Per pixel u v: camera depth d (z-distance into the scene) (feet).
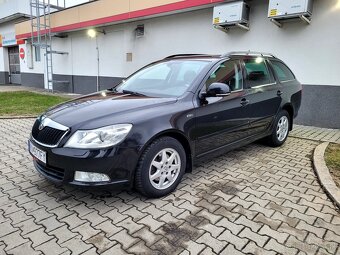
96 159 9.48
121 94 13.19
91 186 9.68
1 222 9.43
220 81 13.47
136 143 10.01
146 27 36.06
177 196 11.40
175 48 33.55
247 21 26.71
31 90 53.01
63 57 50.88
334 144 18.74
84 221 9.56
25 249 8.16
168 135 11.21
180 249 8.26
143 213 10.10
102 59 43.39
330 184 12.29
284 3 22.66
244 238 8.82
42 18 49.78
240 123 14.37
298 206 10.84
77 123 10.09
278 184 12.75
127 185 10.22
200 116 12.10
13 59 68.13
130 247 8.31
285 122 18.40
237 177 13.39
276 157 16.28
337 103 23.63
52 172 10.52
